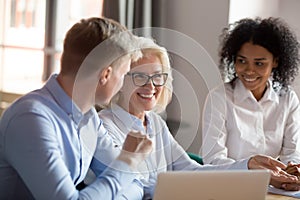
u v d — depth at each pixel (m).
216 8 3.70
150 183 1.99
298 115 2.79
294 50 2.75
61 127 1.65
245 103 2.68
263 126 2.71
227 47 2.75
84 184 1.83
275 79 2.79
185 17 3.85
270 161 2.23
